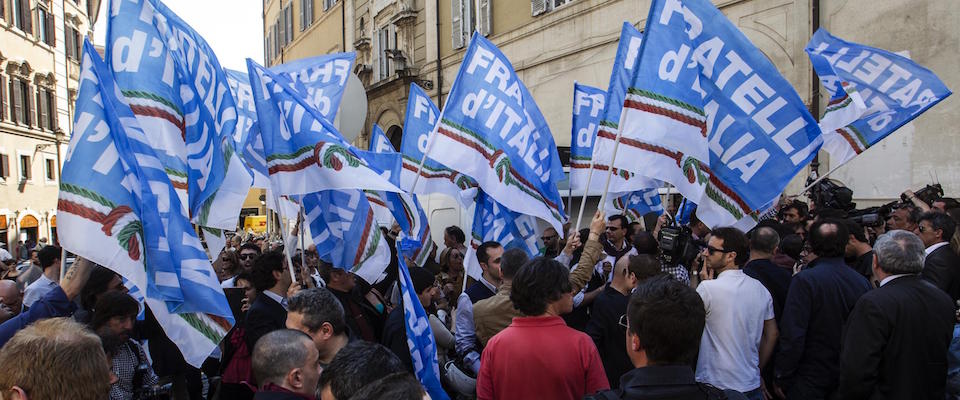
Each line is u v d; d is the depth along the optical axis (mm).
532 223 5477
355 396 1779
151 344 4254
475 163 4766
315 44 27766
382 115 20750
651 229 6512
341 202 4301
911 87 5621
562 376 2658
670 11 4305
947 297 3271
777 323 4133
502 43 15320
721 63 4473
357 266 4223
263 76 4176
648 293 2238
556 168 5242
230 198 4316
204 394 4910
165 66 3951
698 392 2115
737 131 4445
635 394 2117
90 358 2064
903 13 8211
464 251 7086
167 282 3389
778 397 4059
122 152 3352
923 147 8125
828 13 8984
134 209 3332
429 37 18109
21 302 5062
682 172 4246
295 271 5957
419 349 3590
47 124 27172
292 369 2465
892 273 3260
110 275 4164
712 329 3547
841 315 3631
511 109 4914
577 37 13039
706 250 3742
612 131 4469
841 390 3252
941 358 3182
